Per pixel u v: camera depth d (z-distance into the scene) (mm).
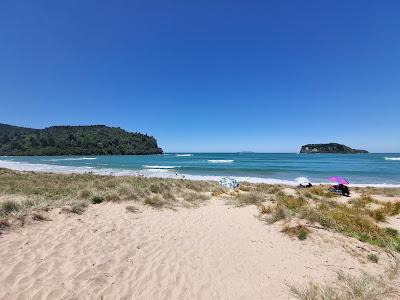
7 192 13562
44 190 14211
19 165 58375
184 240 7512
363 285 5090
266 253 6871
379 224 10195
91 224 8047
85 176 26141
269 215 9977
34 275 5078
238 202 12398
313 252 6980
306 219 9281
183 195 13906
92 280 5105
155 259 6238
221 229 8609
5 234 6695
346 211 11406
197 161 82250
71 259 5828
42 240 6621
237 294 5000
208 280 5477
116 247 6648
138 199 11430
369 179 33438
